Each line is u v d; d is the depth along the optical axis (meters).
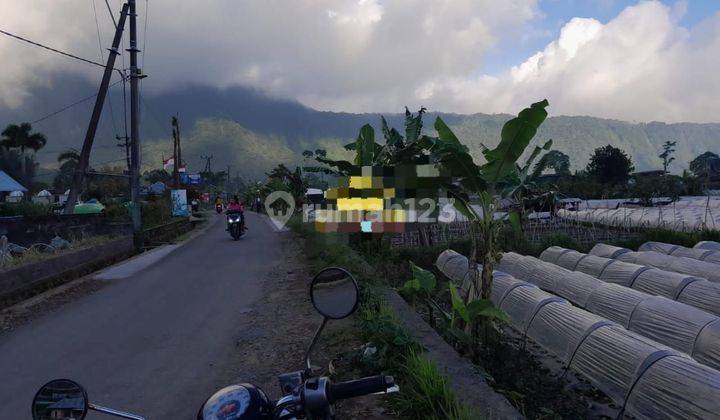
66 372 6.29
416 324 6.82
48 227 17.89
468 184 7.47
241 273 13.34
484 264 7.56
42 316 9.37
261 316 8.60
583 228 25.73
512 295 9.92
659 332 8.80
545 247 18.89
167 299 10.46
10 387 5.87
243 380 5.75
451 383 4.67
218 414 2.01
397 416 4.41
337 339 6.81
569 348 7.55
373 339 5.76
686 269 13.87
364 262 11.70
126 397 5.45
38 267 11.88
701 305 10.49
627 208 32.62
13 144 70.12
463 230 21.92
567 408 6.21
